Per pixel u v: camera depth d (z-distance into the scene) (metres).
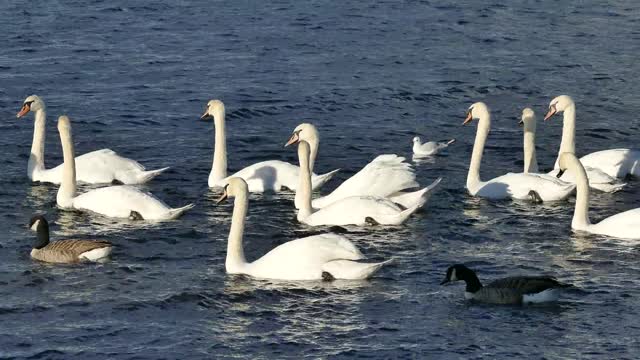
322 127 40.72
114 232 30.31
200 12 57.78
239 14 57.47
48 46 50.84
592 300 25.73
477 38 53.03
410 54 50.28
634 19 56.56
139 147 38.34
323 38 52.91
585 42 52.25
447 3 60.06
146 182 34.69
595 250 28.92
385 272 27.45
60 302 25.95
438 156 37.72
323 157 37.44
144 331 24.59
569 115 35.41
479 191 33.22
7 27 53.97
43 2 59.25
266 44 51.78
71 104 42.78
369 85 45.66
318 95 44.31
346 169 36.31
